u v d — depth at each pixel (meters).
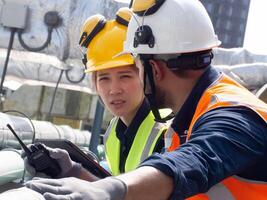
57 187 1.41
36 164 2.92
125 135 3.62
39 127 5.07
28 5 5.71
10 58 5.83
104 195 1.45
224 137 1.67
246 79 5.11
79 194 1.41
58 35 5.75
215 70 2.16
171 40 2.15
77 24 5.73
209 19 2.30
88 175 3.07
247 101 1.86
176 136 2.22
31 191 1.36
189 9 2.22
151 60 2.18
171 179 1.58
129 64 3.56
